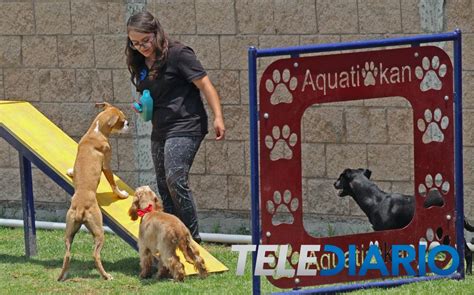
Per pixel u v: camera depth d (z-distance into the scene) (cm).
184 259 1277
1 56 1667
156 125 1293
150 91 1285
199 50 1535
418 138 1164
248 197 1532
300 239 1120
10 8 1652
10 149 1683
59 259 1388
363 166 1459
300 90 1105
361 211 1466
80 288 1223
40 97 1652
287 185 1109
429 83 1382
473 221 1405
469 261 1229
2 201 1694
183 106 1277
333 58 1114
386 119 1438
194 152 1288
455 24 1390
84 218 1254
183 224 1220
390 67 1140
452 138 1172
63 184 1291
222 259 1384
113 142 1609
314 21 1460
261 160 1098
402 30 1414
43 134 1368
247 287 1188
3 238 1556
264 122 1096
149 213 1228
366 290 1140
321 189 1487
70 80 1627
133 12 1569
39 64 1645
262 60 1487
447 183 1209
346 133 1462
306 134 1487
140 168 1598
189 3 1534
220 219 1554
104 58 1599
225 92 1526
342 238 1135
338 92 1119
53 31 1628
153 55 1270
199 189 1562
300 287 1125
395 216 1243
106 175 1302
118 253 1419
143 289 1203
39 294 1200
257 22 1496
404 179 1436
